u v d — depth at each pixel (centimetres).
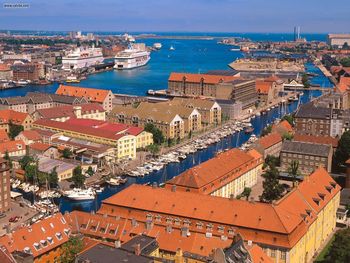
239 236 14562
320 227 18325
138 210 17375
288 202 16850
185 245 15275
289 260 15338
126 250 13650
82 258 12950
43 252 15538
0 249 13662
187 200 17112
